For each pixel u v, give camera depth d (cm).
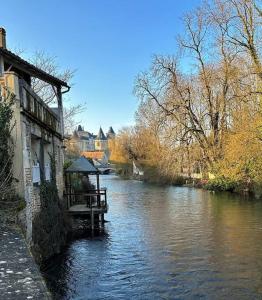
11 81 1028
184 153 3947
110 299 977
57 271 1210
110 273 1184
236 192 3306
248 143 2819
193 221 2039
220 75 3581
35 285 494
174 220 2094
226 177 3394
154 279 1119
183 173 4519
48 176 1497
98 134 18238
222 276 1126
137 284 1080
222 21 3297
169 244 1538
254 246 1453
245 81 2922
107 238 1688
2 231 788
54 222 1399
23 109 1061
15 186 1030
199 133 3909
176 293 1006
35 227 1159
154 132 4166
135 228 1902
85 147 16788
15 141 1038
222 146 3612
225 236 1641
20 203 952
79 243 1602
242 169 3114
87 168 2061
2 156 973
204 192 3609
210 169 3788
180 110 3834
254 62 2781
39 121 1309
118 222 2089
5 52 1316
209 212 2325
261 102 2741
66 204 1892
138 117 5775
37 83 2903
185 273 1164
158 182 5053
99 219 2123
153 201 3041
